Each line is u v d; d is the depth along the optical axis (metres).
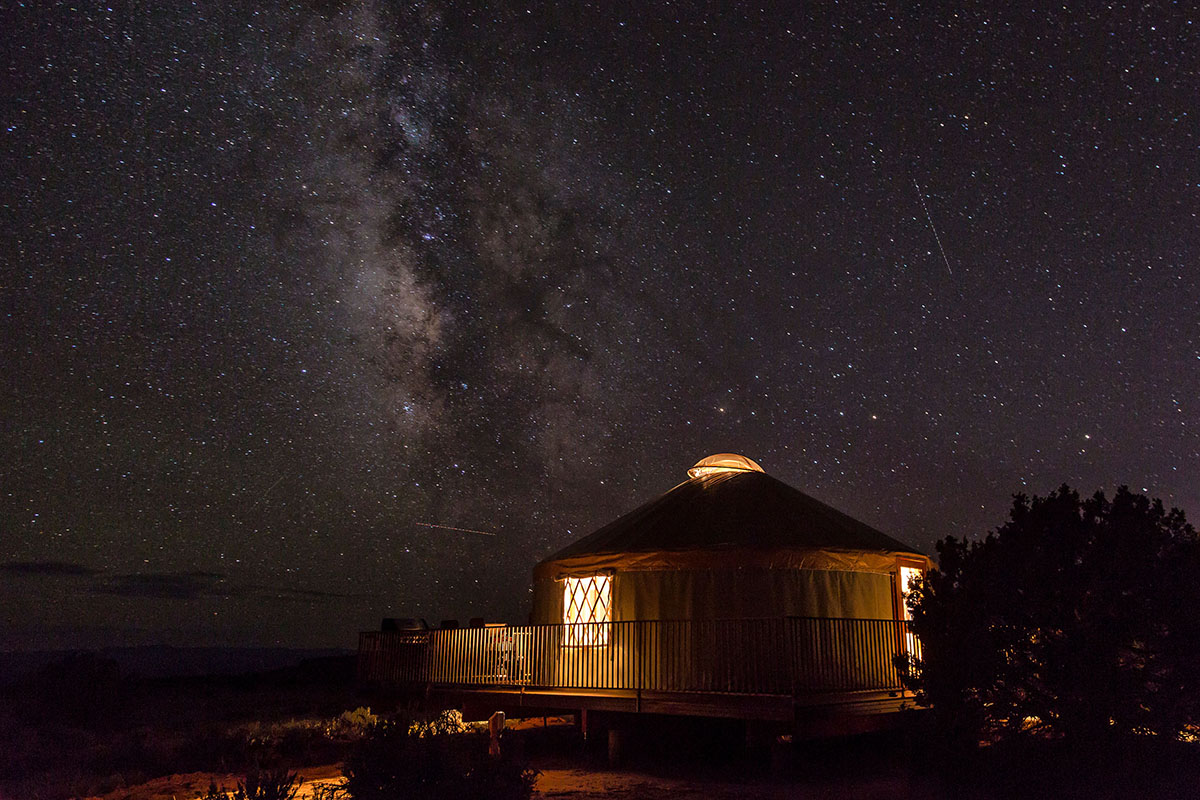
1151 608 7.73
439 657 13.07
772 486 13.97
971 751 8.09
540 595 13.87
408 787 7.03
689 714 9.91
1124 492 8.39
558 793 9.29
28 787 10.43
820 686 9.66
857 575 12.06
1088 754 7.54
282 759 12.45
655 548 12.14
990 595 8.24
